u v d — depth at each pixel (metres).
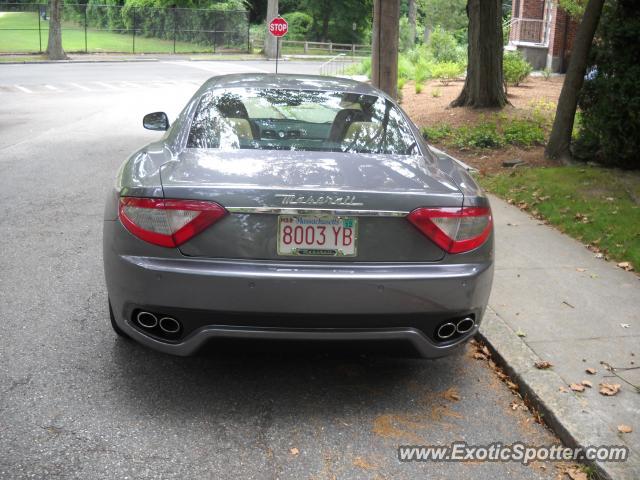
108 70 34.69
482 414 3.66
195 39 53.91
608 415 3.54
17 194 8.12
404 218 3.37
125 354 4.14
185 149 3.84
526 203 8.00
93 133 13.52
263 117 4.14
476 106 15.48
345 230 3.33
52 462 3.04
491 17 15.07
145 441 3.25
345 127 4.14
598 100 9.51
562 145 10.17
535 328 4.60
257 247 3.30
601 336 4.50
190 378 3.89
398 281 3.31
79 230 6.70
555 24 26.47
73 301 4.92
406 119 4.42
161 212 3.31
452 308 3.43
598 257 6.18
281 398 3.72
